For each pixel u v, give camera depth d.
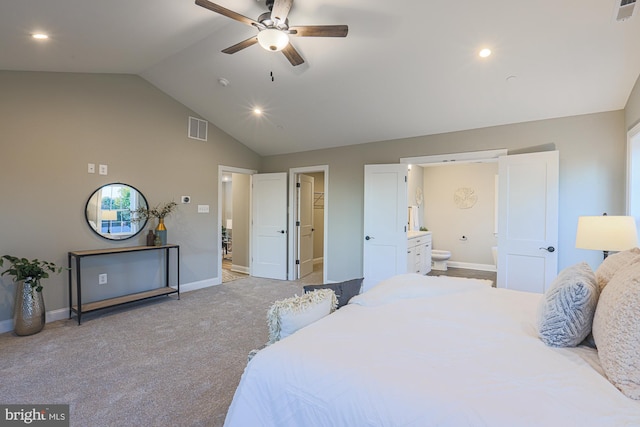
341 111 4.18
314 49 3.16
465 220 6.70
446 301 1.93
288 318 1.59
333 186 5.26
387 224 4.61
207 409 1.94
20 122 3.23
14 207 3.19
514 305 1.86
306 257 6.07
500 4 2.38
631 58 2.70
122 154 4.00
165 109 4.45
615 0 2.21
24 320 3.00
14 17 2.29
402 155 4.63
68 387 2.16
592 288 1.33
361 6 2.58
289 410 1.13
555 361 1.18
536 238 3.56
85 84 3.68
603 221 2.50
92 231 3.74
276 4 2.12
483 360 1.18
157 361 2.54
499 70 3.05
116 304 3.63
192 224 4.83
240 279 5.64
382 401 0.99
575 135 3.48
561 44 2.65
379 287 2.09
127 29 2.76
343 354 1.22
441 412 0.91
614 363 1.04
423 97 3.64
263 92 4.05
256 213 5.88
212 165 5.11
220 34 3.13
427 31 2.74
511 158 3.70
